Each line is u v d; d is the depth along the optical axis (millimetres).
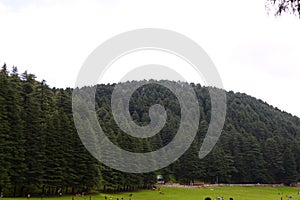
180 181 107250
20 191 63219
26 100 68250
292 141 141875
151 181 88312
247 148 126312
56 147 64500
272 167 129375
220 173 114688
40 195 62719
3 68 73438
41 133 63156
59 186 64562
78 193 68625
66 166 65312
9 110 59500
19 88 69125
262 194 94625
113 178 78312
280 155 129500
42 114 71500
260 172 124438
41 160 61406
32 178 60562
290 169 128000
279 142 138875
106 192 78938
